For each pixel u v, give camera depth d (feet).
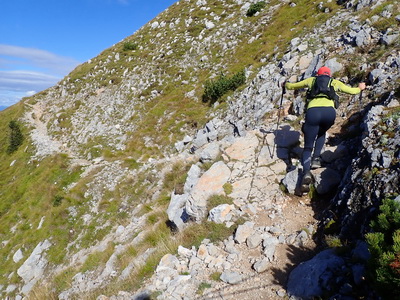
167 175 48.62
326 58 41.29
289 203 21.85
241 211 21.76
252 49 74.38
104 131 82.23
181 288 16.47
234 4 112.16
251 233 19.47
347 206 16.57
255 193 23.34
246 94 52.85
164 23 125.70
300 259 16.42
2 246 58.59
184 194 29.17
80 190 58.39
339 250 14.48
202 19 112.06
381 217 10.93
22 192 72.02
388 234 10.74
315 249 16.79
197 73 83.15
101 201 54.03
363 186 16.01
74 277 36.47
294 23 72.38
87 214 52.85
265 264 16.42
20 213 64.03
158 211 38.42
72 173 67.26
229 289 15.51
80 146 81.66
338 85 19.84
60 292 35.09
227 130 47.93
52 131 97.55
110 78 107.04
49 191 63.67
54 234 51.29
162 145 64.03
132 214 46.50
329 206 19.04
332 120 19.81
